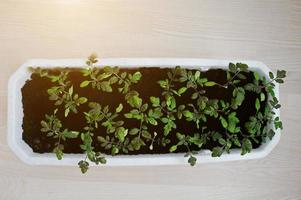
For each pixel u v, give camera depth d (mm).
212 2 1310
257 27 1322
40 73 1095
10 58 1224
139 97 1125
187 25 1295
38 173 1225
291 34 1327
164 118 1062
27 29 1238
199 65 1123
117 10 1273
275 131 1129
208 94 1144
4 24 1230
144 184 1253
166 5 1290
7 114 1149
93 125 1124
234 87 1141
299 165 1306
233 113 1077
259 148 1149
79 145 1127
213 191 1275
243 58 1310
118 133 1047
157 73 1142
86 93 1126
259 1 1327
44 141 1131
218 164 1280
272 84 1115
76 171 1235
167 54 1282
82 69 1129
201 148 1140
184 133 1135
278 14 1326
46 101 1134
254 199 1289
